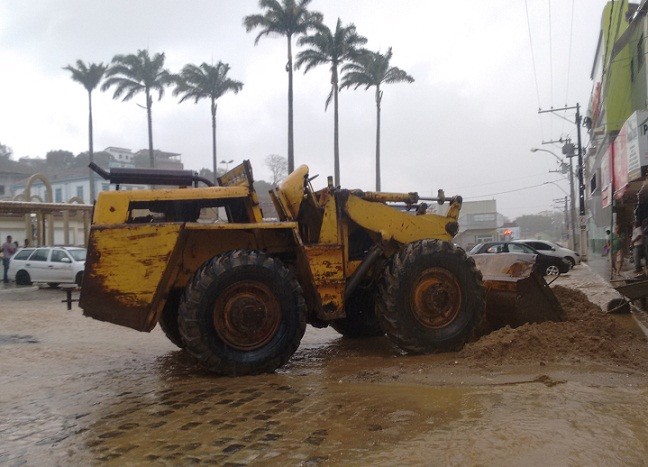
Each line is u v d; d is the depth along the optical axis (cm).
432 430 409
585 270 2398
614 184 2141
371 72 4494
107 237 587
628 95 2559
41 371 697
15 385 621
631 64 2467
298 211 701
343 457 369
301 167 717
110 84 4862
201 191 642
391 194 736
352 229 735
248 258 607
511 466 345
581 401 461
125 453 396
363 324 852
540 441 379
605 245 3225
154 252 592
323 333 934
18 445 425
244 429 431
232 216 694
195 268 655
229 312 600
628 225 2205
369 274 741
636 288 885
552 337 650
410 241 727
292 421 444
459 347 683
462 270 692
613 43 2473
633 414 428
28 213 2627
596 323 716
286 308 620
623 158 1859
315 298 666
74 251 2119
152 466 371
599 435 387
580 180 3481
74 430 454
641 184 1747
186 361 725
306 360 702
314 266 660
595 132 3114
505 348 633
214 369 596
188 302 588
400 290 665
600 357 609
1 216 2833
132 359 759
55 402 545
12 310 1402
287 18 3894
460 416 436
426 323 678
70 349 845
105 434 438
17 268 2178
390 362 661
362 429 418
